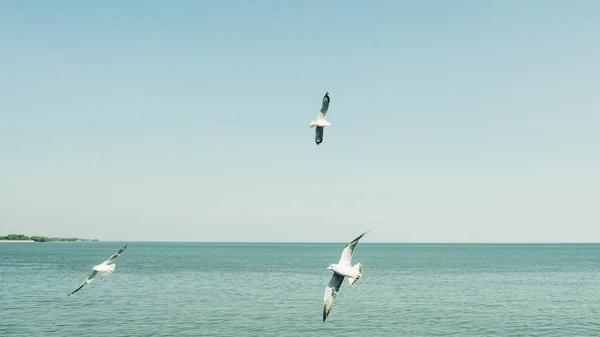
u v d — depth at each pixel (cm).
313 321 5775
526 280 10856
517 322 5778
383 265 16912
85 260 18238
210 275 11788
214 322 5684
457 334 5156
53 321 5672
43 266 14425
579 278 11431
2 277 10700
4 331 5153
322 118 2211
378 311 6500
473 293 8400
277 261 19462
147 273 12294
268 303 7112
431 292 8512
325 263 17788
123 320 5762
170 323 5606
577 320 5906
